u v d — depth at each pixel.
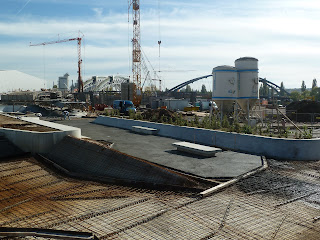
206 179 13.20
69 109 60.88
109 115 38.12
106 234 8.66
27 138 19.23
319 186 12.77
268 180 13.50
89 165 16.34
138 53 112.94
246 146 19.16
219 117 33.06
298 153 17.31
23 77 180.12
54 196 12.25
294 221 9.53
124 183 13.81
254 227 9.09
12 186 13.66
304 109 50.66
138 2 110.56
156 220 9.56
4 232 8.77
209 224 9.26
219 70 31.03
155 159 16.47
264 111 37.59
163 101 79.31
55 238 8.59
